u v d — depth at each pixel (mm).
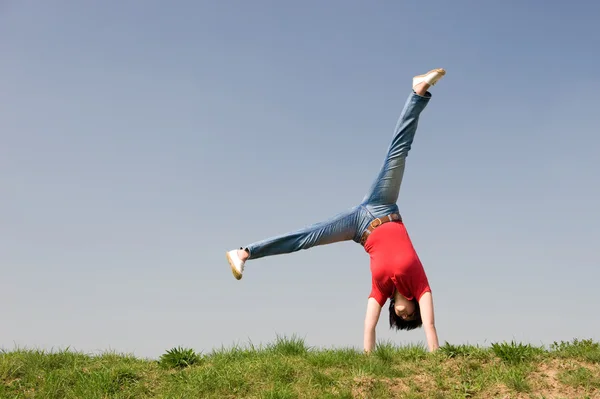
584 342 7242
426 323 7637
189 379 7176
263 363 7293
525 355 6906
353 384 6480
